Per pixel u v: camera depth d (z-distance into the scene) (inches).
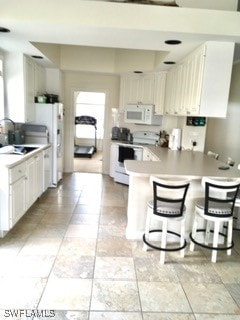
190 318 79.0
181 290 91.0
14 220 122.3
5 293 85.0
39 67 192.1
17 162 121.7
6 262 102.0
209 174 111.1
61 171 226.7
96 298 85.0
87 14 99.6
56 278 93.7
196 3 116.8
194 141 176.2
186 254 113.7
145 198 122.1
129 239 124.9
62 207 163.0
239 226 139.3
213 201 107.1
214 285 94.6
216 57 118.0
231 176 109.0
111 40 117.6
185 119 175.3
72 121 246.7
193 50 132.3
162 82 198.4
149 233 120.1
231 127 192.7
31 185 146.9
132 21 101.1
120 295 87.0
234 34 104.9
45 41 124.4
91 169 272.1
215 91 121.6
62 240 121.3
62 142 225.1
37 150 156.3
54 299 83.4
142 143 222.1
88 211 158.2
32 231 129.2
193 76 133.3
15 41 126.1
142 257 110.2
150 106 206.8
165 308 82.4
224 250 113.0
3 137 156.9
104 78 241.1
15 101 159.2
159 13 101.3
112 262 105.5
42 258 105.8
